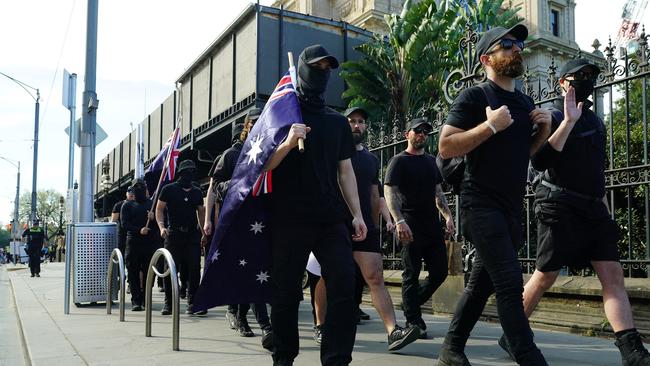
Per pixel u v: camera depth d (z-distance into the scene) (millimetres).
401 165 4648
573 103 3102
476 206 2881
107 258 7699
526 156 2949
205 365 3752
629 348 2996
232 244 3201
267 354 4141
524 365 2617
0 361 4797
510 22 17656
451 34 15328
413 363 3736
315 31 14727
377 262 4203
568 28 31984
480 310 3174
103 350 4332
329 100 15617
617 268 3195
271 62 13398
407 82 14844
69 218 7062
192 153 18188
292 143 2730
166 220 7488
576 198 3234
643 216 8555
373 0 25859
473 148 2811
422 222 4680
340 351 2711
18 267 26562
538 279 3457
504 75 2963
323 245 2893
